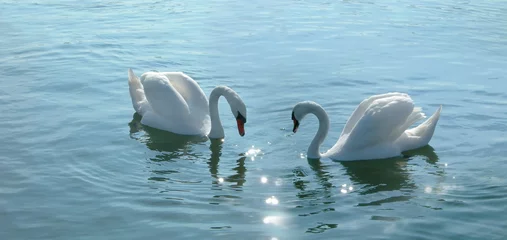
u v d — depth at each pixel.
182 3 23.98
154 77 13.29
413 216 9.45
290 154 11.87
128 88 15.41
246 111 12.71
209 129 12.95
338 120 13.37
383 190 10.38
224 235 8.96
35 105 14.16
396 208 9.73
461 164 11.30
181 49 18.30
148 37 19.44
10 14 22.12
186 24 20.94
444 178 10.77
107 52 18.05
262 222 9.34
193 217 9.49
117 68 16.73
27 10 22.70
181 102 13.01
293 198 10.12
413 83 15.65
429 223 9.23
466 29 20.73
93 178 10.80
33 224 9.33
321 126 11.54
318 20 21.66
